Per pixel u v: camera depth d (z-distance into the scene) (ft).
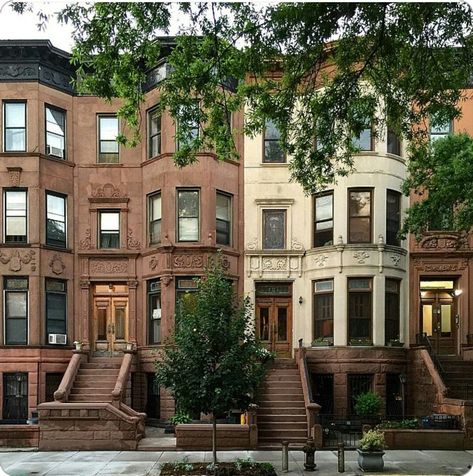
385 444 52.95
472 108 73.10
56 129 73.61
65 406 54.13
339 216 70.13
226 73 42.09
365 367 67.31
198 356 42.65
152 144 74.49
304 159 50.60
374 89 52.60
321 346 69.31
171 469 43.96
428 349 68.33
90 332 73.00
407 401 68.49
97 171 74.54
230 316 44.75
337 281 69.41
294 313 72.54
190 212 71.41
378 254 69.15
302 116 45.62
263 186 74.33
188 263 70.03
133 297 72.90
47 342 69.67
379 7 38.32
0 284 68.64
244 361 43.01
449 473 43.60
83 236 73.77
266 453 51.62
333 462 47.62
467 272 72.23
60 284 72.23
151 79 73.61
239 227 73.97
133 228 74.02
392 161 71.26
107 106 75.31
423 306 74.79
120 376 63.31
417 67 42.50
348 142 46.80
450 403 57.47
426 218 56.59
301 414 58.80
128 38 39.27
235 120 73.97
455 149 54.70
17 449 53.42
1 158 70.23
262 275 73.15
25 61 71.36
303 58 41.75
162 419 66.69
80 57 40.63
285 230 74.18
